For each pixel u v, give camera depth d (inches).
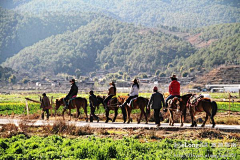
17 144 671.8
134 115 1243.2
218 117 1285.7
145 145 668.1
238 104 2171.5
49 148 641.6
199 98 881.5
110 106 1050.7
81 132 832.3
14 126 848.9
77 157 594.6
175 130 873.5
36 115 1263.5
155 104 901.2
